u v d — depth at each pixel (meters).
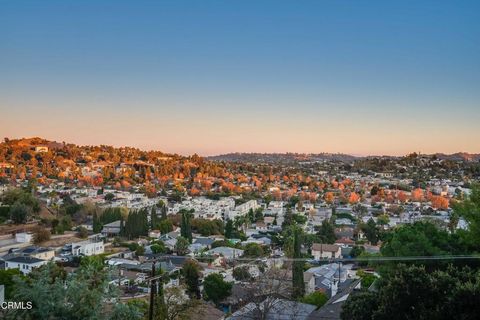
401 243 29.28
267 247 89.94
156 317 29.53
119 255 80.12
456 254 28.06
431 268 27.83
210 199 179.25
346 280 53.56
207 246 90.31
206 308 38.16
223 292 45.84
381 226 116.19
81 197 161.88
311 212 149.88
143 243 93.88
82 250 80.00
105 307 15.38
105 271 16.41
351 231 114.69
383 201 186.00
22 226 98.00
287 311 33.06
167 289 35.00
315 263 68.25
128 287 50.72
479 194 28.53
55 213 116.56
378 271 30.81
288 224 120.88
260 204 179.62
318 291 44.22
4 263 67.06
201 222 114.56
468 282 19.91
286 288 34.72
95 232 103.19
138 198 172.12
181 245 82.06
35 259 67.75
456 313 19.25
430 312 19.80
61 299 14.24
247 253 78.00
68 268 66.31
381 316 21.45
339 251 83.88
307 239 88.69
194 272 49.66
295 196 189.25
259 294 31.44
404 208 163.50
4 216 102.06
